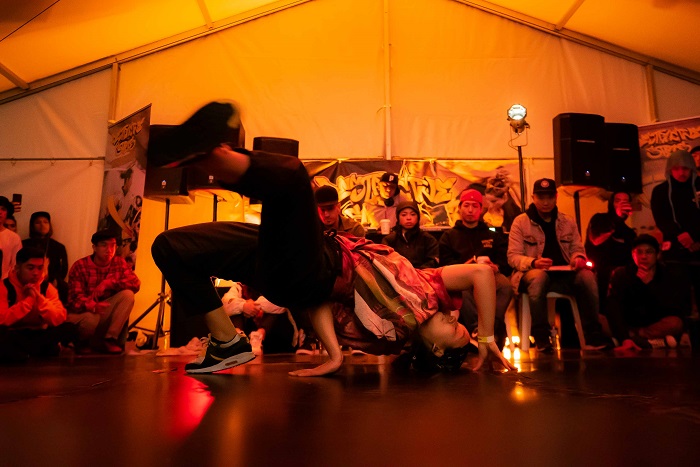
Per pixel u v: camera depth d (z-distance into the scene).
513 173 5.73
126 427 0.89
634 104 5.96
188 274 2.00
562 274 4.30
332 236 1.94
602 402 1.18
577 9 5.66
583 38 6.01
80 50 5.68
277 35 6.08
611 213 5.45
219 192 5.29
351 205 5.61
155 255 1.97
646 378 1.75
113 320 4.52
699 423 0.92
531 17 6.05
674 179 5.44
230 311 4.26
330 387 1.53
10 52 5.35
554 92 5.98
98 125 5.92
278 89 6.00
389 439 0.79
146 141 5.12
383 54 6.04
